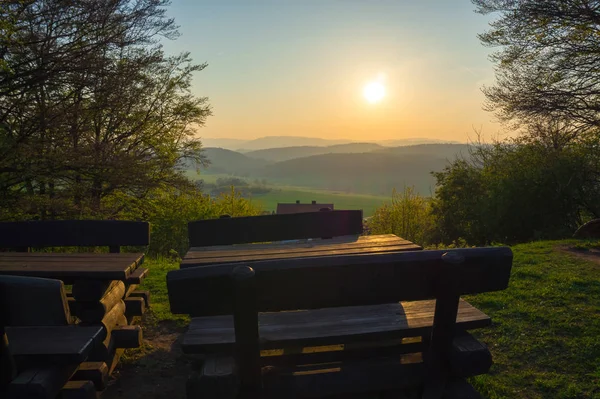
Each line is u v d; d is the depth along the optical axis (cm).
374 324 261
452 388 245
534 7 1223
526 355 387
